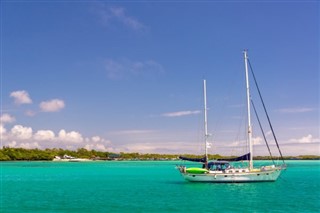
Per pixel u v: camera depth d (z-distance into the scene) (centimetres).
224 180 5862
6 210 3862
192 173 5912
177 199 4522
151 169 14088
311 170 11819
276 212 3628
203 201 4347
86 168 15475
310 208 3841
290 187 5681
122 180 7812
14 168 15412
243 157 5919
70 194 5169
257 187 5600
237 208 3869
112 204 4188
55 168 15388
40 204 4228
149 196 4828
